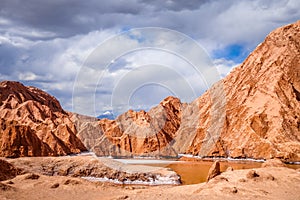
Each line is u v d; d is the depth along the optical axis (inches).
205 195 908.6
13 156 2474.2
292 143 2519.7
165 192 1068.5
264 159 2511.1
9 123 2711.6
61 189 1103.6
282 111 2878.9
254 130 2805.1
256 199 878.4
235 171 1298.0
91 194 1047.6
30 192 1023.6
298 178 1155.9
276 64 3368.6
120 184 1504.7
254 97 3191.4
